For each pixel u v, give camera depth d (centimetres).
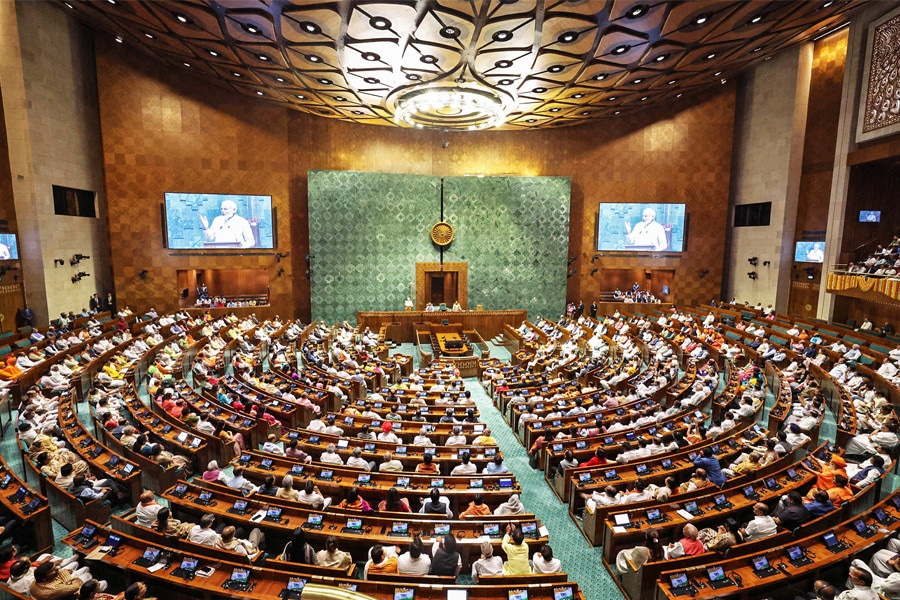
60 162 2128
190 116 2570
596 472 930
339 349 2012
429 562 649
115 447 1002
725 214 3028
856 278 2056
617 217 3067
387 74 2106
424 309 3016
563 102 2548
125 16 1783
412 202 2941
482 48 1811
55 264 2092
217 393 1308
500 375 1756
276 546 751
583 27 1661
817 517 759
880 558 634
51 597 546
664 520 763
